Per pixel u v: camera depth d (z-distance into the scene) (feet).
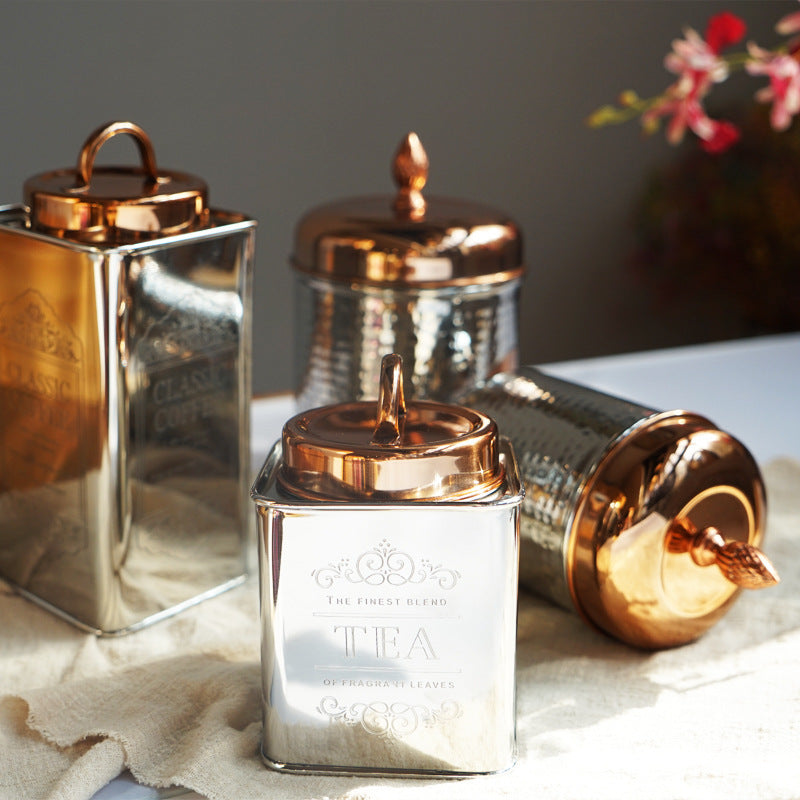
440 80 5.16
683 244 5.98
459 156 5.33
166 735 1.48
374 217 2.15
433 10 5.04
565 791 1.34
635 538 1.63
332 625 1.38
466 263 2.10
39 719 1.49
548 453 1.76
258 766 1.44
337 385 2.21
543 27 5.36
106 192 1.73
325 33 4.81
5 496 1.92
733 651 1.76
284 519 1.34
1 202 4.26
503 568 1.36
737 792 1.34
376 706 1.41
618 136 5.74
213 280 1.84
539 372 2.01
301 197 4.96
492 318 2.20
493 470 1.40
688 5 5.74
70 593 1.85
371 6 4.88
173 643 1.80
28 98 4.22
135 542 1.80
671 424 1.73
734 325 6.33
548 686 1.66
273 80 4.74
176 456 1.85
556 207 5.70
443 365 2.15
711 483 1.68
